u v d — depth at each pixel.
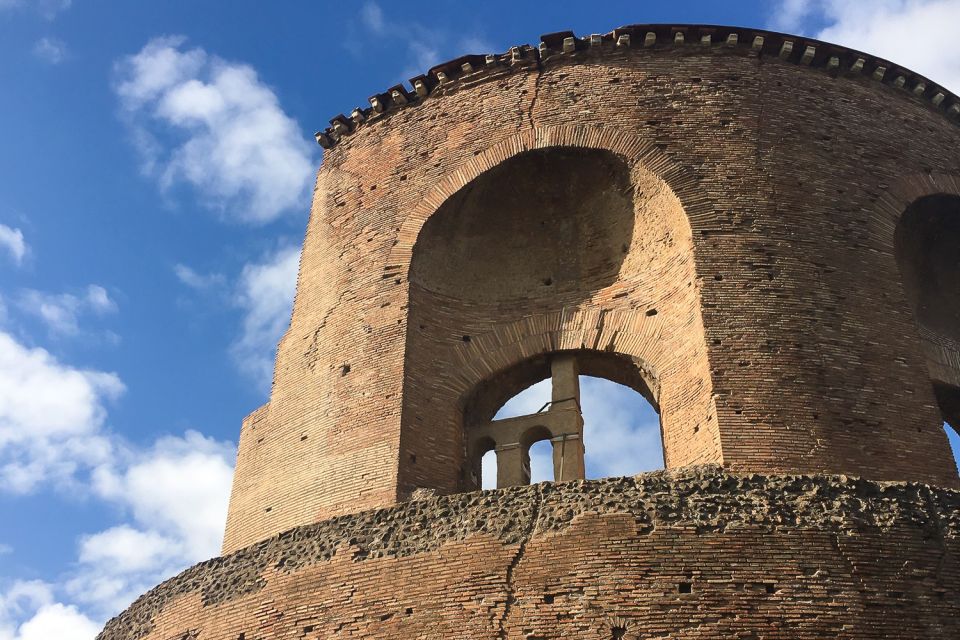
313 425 21.50
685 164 21.98
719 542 15.97
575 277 23.34
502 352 22.55
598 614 15.49
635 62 24.00
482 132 23.94
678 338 20.28
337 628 16.95
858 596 15.39
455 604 16.36
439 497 18.27
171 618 19.22
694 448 18.64
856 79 24.36
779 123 22.70
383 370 21.22
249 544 20.72
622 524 16.39
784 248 20.52
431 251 23.20
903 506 16.62
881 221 21.75
